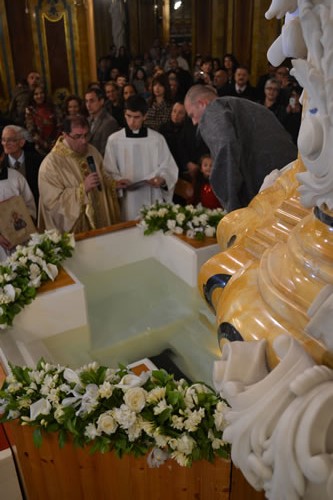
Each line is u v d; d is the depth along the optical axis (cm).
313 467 74
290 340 88
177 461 125
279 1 85
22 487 165
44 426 135
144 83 783
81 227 339
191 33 971
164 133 455
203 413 125
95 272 270
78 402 136
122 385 135
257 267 111
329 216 90
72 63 827
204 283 130
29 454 147
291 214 118
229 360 93
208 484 132
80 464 142
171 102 539
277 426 81
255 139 233
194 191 399
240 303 104
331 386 81
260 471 83
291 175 132
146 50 1130
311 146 82
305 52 85
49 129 501
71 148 330
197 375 191
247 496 141
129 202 378
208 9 896
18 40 788
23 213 307
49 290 216
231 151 224
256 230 125
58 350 211
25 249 232
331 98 76
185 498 137
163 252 272
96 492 148
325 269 89
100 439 129
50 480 150
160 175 378
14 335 204
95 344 215
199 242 255
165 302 244
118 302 245
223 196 236
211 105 236
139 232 274
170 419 127
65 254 243
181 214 265
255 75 827
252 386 87
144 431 129
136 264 279
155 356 205
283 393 83
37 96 534
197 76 683
